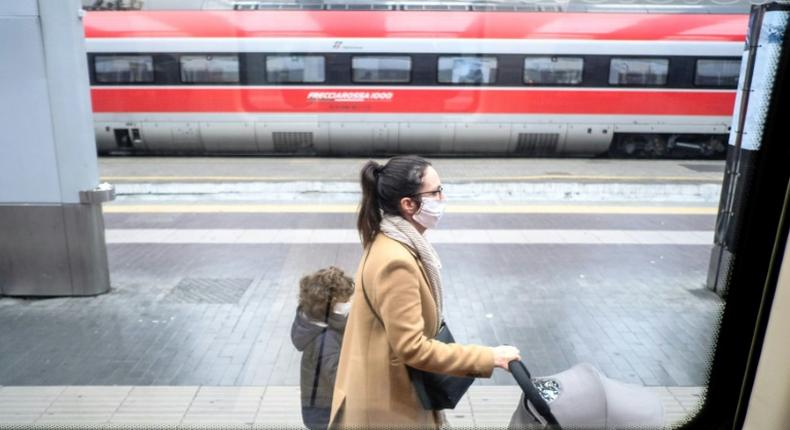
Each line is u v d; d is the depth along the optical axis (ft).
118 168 35.99
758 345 5.66
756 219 5.79
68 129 14.48
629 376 11.05
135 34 36.40
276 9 36.32
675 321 13.85
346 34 36.27
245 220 24.18
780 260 5.41
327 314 7.63
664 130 37.86
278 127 37.70
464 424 9.04
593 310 14.71
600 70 36.86
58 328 13.43
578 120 37.55
